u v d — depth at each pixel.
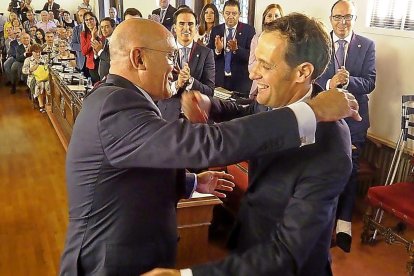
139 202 1.09
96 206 1.08
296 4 4.07
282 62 0.96
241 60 4.11
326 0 3.67
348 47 2.96
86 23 5.08
